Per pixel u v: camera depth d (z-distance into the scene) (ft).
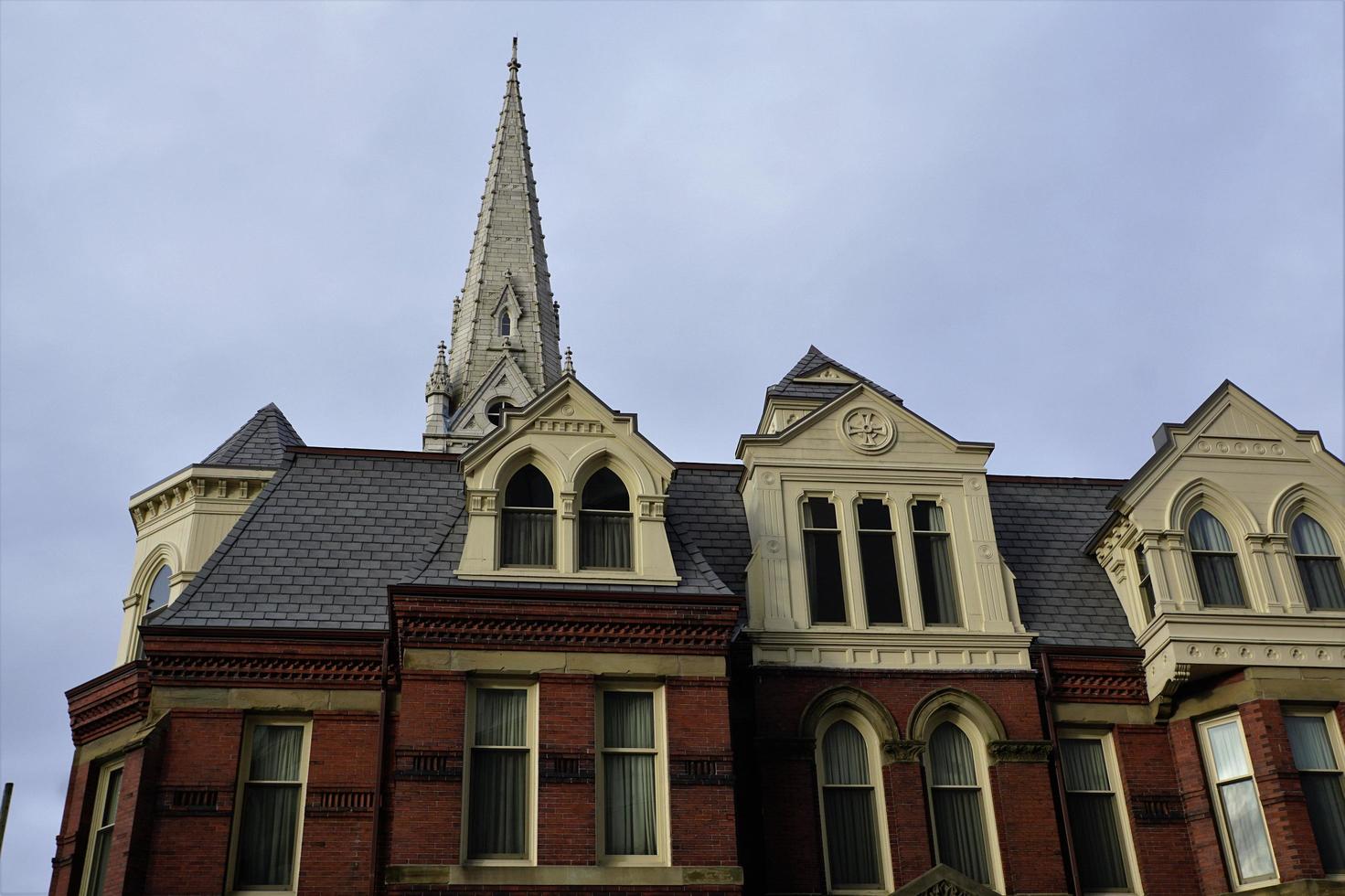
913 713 68.64
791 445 76.13
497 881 57.62
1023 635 72.23
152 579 89.30
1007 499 85.76
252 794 63.67
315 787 63.57
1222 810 68.85
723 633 65.31
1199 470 76.48
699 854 59.67
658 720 63.52
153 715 63.77
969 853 66.59
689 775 61.52
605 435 70.95
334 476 78.48
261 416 98.78
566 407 71.31
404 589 63.31
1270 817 66.28
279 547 72.13
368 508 76.48
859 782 67.46
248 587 69.00
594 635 64.28
